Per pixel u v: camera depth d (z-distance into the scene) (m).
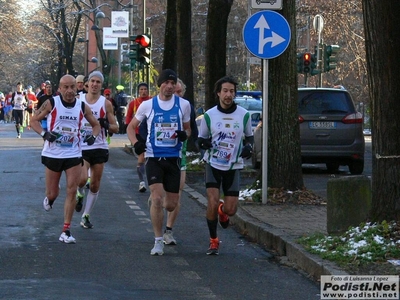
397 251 9.88
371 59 10.43
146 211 15.74
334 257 10.05
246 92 34.34
